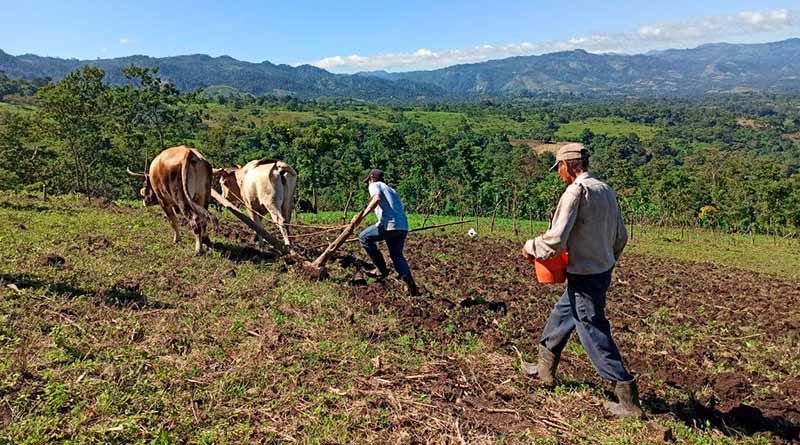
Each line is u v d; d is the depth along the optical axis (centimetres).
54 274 769
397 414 486
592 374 614
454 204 5091
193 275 840
